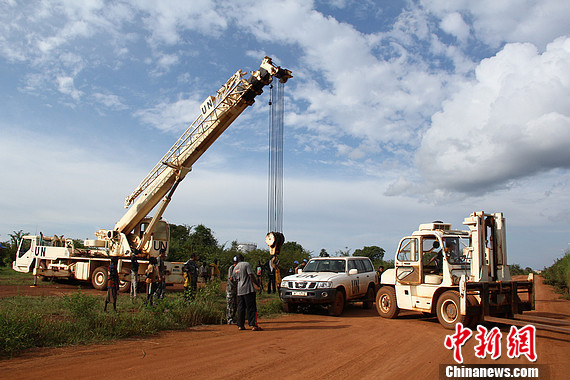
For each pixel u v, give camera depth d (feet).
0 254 107.86
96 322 27.30
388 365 21.13
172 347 24.18
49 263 69.31
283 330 31.30
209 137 55.01
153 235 61.36
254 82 48.70
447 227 38.75
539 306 52.08
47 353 21.58
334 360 21.90
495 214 35.47
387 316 39.52
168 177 57.16
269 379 18.25
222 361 21.16
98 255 65.10
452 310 33.01
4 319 22.85
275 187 42.55
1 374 17.72
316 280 40.83
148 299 39.52
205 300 37.22
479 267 32.99
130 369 19.13
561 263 89.76
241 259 34.32
